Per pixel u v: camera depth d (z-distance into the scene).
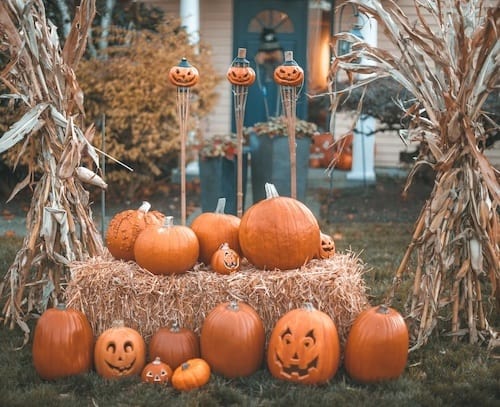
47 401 3.57
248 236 4.06
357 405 3.52
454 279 4.53
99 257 4.35
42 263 4.75
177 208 9.67
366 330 3.80
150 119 9.63
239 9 13.17
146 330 4.04
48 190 4.63
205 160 8.50
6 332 4.64
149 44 9.94
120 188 10.58
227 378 3.83
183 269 4.07
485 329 4.52
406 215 9.29
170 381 3.78
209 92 10.24
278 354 3.75
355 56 4.58
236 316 3.81
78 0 9.48
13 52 4.47
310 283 3.95
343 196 10.52
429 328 4.37
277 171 8.69
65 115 4.70
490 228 4.43
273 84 13.30
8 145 4.37
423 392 3.70
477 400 3.64
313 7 13.22
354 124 4.68
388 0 4.45
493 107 7.56
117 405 3.51
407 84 4.51
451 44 4.39
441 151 4.46
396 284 4.55
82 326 3.90
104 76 9.63
